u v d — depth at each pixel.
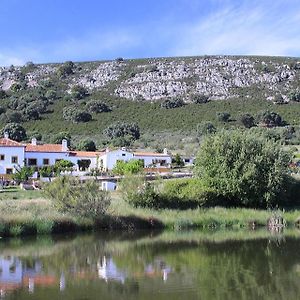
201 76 172.38
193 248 26.78
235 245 27.95
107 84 170.50
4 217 30.69
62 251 25.34
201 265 21.92
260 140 46.56
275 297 16.30
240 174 44.25
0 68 186.50
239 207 44.31
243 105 141.38
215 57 189.25
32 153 73.12
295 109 135.00
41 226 31.20
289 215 40.88
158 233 33.22
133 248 26.59
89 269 20.88
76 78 176.75
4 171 69.56
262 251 25.89
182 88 163.25
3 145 69.88
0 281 18.47
